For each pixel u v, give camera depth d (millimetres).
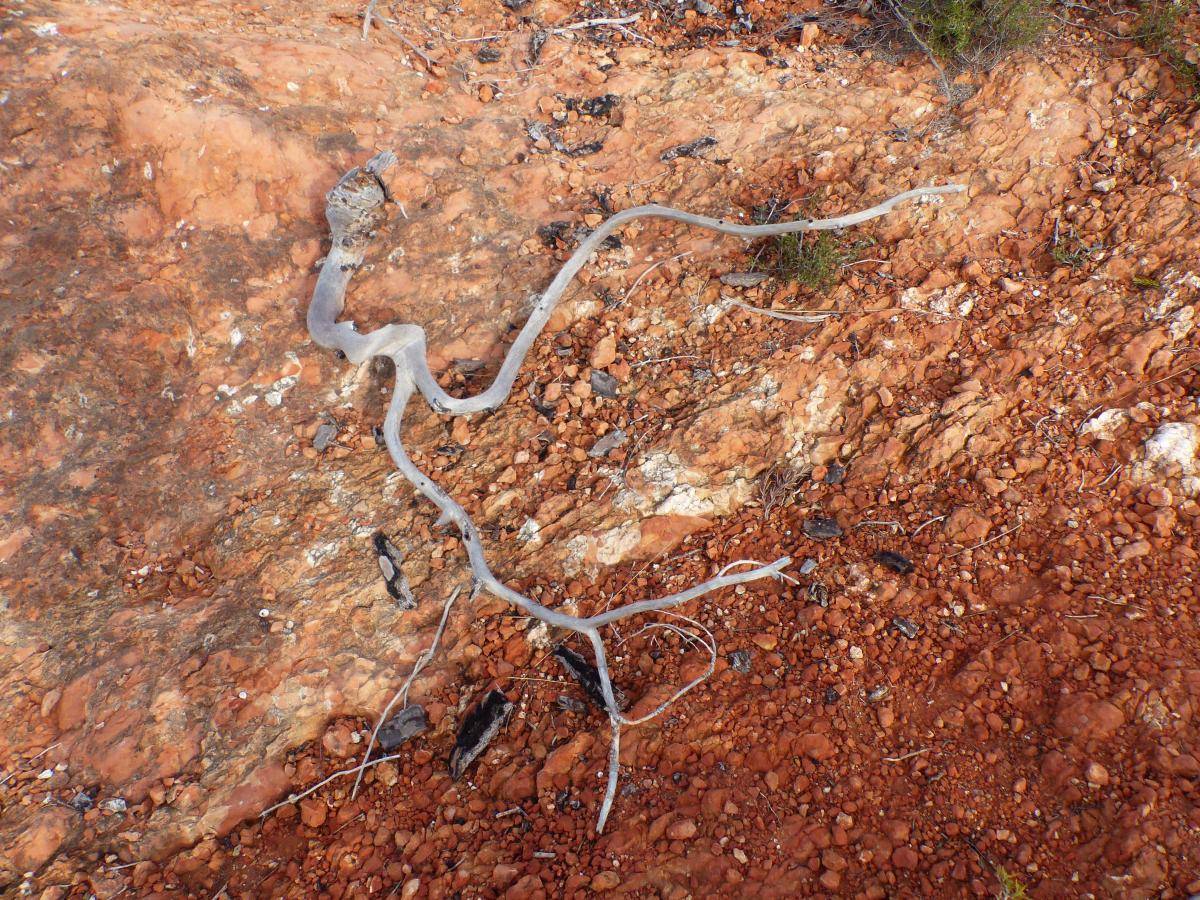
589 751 1028
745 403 1203
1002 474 1100
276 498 1225
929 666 1017
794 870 924
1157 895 861
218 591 1167
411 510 1201
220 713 1083
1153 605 994
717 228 1304
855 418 1178
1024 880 894
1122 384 1120
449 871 978
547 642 1105
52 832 1023
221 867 1019
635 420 1229
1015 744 958
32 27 1330
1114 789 913
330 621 1132
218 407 1286
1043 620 1009
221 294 1328
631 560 1146
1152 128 1284
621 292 1330
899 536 1099
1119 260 1195
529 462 1218
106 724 1081
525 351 1261
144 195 1330
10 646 1134
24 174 1289
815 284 1268
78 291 1271
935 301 1231
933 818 936
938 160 1337
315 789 1053
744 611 1091
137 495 1228
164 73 1334
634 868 944
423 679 1099
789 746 990
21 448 1213
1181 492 1047
